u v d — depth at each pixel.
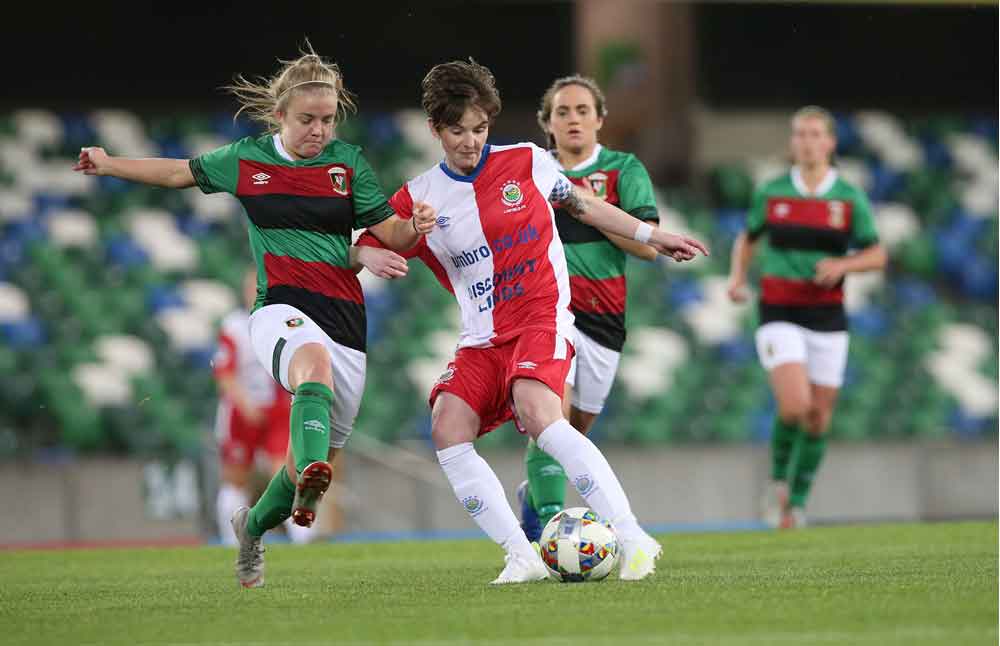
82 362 53.25
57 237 61.38
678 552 24.36
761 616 13.36
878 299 67.25
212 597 16.91
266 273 17.25
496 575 19.62
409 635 12.62
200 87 73.56
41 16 70.31
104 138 69.06
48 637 13.16
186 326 56.84
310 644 12.25
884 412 58.94
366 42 74.06
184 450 46.53
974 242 73.75
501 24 74.75
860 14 76.88
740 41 76.94
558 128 22.53
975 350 64.56
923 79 79.56
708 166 76.88
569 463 16.89
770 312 32.44
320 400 16.05
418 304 61.34
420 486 44.34
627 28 69.69
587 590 15.92
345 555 26.17
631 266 65.81
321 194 17.05
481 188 17.47
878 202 75.69
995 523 33.12
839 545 25.41
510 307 17.39
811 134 31.72
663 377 58.28
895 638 11.77
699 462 46.59
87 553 28.41
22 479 41.84
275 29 72.81
